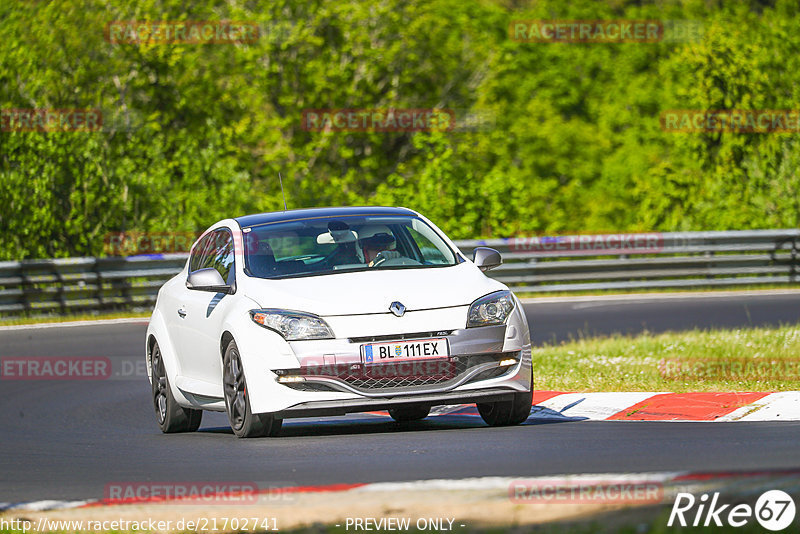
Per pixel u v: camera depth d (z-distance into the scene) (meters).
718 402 33.78
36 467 29.61
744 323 64.06
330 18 147.12
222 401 32.03
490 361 29.73
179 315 35.12
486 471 23.70
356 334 29.06
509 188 105.31
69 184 97.25
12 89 106.94
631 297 83.69
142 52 125.06
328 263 31.92
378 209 34.97
